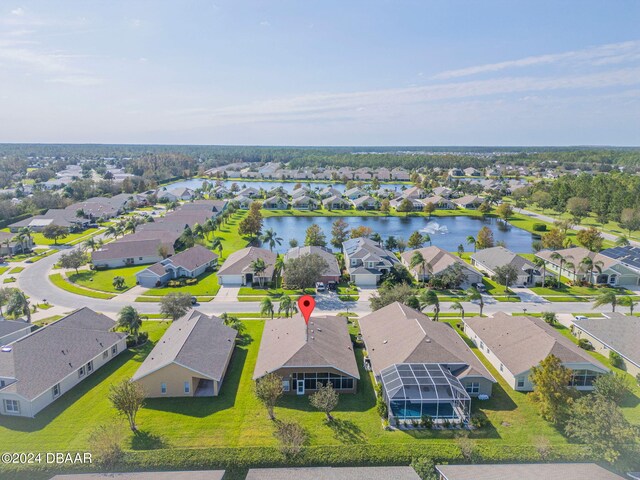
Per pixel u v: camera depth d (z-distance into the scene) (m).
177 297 72.00
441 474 37.75
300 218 182.25
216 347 58.00
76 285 94.19
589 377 53.94
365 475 36.81
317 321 65.06
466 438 41.78
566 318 77.50
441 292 91.12
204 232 138.12
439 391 49.69
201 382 55.03
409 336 57.34
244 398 51.16
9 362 49.62
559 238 117.38
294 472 37.34
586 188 187.00
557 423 46.06
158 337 68.19
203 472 37.38
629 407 49.75
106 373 56.91
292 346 55.12
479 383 51.75
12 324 64.44
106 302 84.19
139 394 44.88
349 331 69.88
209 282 97.44
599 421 40.22
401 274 95.69
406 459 40.22
